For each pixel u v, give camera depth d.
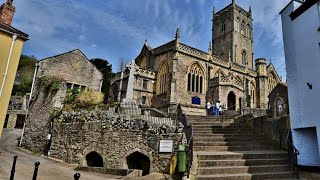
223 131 16.00
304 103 12.78
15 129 34.84
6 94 13.79
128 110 18.73
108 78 52.47
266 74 47.28
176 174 11.23
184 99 33.84
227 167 10.42
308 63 12.79
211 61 38.44
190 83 35.25
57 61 27.92
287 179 10.34
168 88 33.62
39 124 21.92
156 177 10.98
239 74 43.09
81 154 15.81
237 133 15.78
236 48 54.62
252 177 10.02
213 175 9.79
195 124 17.31
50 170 13.16
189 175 9.61
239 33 56.59
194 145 13.15
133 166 14.02
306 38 13.09
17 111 37.94
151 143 13.09
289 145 11.76
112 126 14.88
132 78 25.97
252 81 45.25
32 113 24.09
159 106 33.75
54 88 21.77
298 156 12.59
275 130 14.62
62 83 22.16
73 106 20.47
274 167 11.01
